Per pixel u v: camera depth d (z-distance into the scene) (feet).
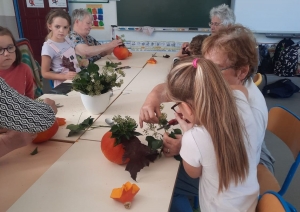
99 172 3.41
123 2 13.87
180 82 2.84
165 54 10.14
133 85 6.55
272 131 5.13
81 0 14.12
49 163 3.66
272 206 2.88
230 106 2.72
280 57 13.64
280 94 12.14
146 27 14.14
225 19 8.67
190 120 3.04
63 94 5.89
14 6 14.52
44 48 7.97
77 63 8.50
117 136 3.45
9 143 3.64
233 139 2.74
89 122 4.50
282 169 7.58
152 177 3.32
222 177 2.86
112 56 9.73
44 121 3.33
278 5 12.97
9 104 3.11
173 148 3.63
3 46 5.00
